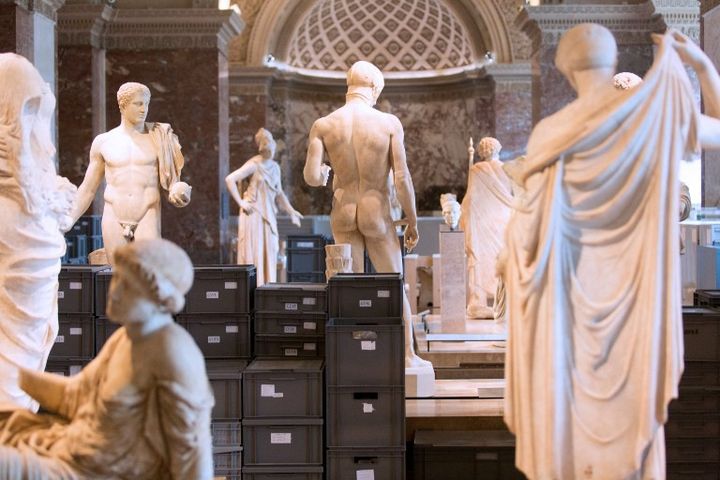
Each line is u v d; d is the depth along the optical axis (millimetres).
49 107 4961
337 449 5727
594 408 3346
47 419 3248
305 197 21953
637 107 3285
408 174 7215
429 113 22109
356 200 7289
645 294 3303
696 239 9773
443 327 9234
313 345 6297
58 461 3057
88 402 3074
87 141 15750
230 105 20562
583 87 3461
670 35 3393
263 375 5750
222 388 5770
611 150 3303
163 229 15930
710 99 3477
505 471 5969
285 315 6293
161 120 15961
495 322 10148
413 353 7508
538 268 3363
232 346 6305
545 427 3361
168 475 3074
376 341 5695
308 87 21922
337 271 7145
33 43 10188
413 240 7344
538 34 14812
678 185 3314
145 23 15797
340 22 21734
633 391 3322
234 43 20484
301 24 21062
